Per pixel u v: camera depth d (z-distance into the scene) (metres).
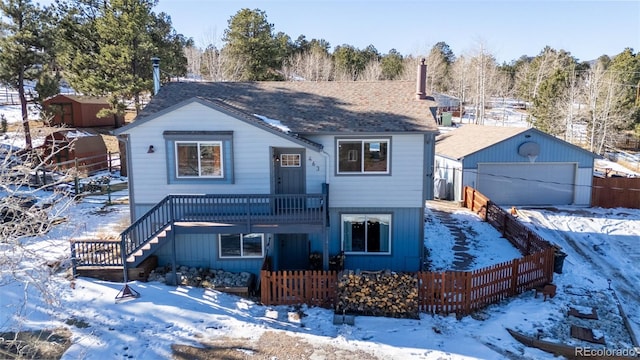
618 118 48.06
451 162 29.53
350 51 84.06
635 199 28.30
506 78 86.19
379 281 13.84
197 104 15.64
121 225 19.50
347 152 16.64
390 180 16.78
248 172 16.09
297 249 17.48
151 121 15.76
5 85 31.47
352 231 17.22
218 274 15.93
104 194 25.67
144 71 35.66
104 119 42.94
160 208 15.98
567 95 50.97
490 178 28.22
